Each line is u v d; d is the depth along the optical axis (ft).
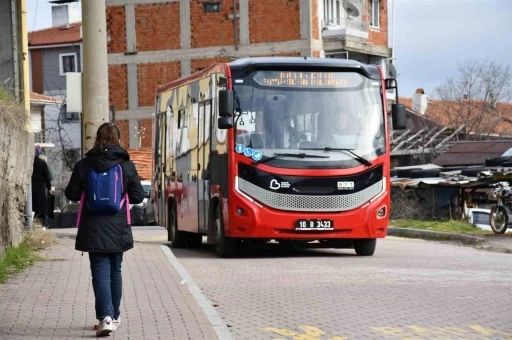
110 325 36.09
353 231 73.56
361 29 243.40
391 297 49.52
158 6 247.50
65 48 288.71
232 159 72.69
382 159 74.79
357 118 74.79
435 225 108.17
